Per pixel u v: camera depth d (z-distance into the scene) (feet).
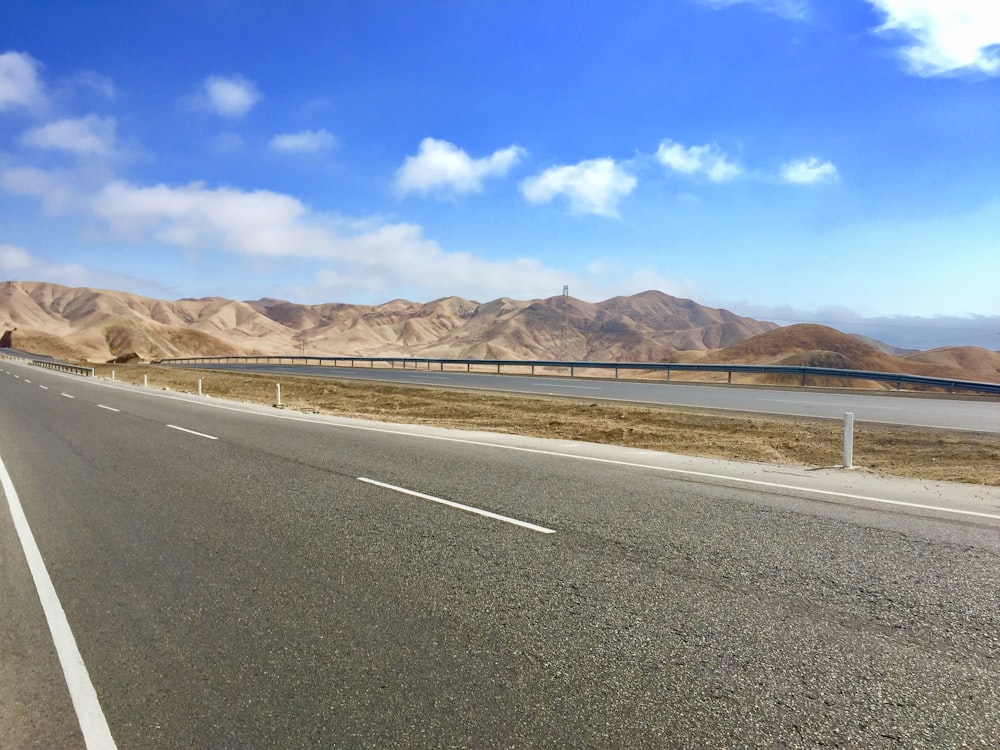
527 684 10.57
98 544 19.13
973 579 15.14
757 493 24.59
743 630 12.47
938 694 10.18
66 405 72.74
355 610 13.76
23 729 9.70
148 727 9.68
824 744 8.92
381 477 28.58
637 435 51.62
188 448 38.83
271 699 10.33
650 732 9.23
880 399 75.51
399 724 9.55
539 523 20.36
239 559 17.39
